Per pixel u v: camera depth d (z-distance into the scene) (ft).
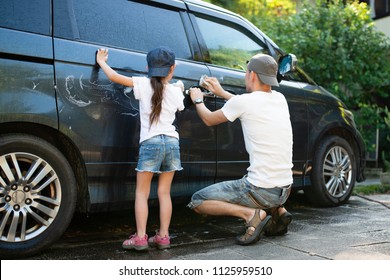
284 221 10.81
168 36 11.30
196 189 11.48
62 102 9.07
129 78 9.52
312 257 9.31
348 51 24.21
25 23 8.86
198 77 11.32
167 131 9.61
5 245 8.66
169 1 11.58
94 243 10.39
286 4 31.32
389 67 25.04
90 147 9.50
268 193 10.30
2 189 8.63
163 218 9.90
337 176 15.11
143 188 9.64
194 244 10.36
